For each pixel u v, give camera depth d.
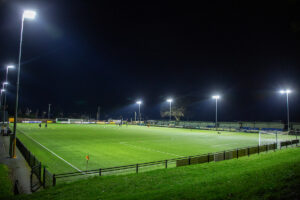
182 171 14.66
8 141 32.19
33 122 95.19
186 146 33.06
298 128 60.56
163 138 44.19
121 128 76.19
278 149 28.34
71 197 10.16
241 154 22.58
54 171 17.83
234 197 7.71
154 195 8.79
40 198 10.42
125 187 11.29
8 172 15.90
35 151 26.41
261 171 11.38
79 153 25.91
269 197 7.35
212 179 11.12
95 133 52.94
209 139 43.25
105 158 23.38
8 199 10.59
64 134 48.16
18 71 21.45
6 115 40.28
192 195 8.26
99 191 10.85
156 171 15.12
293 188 7.76
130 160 22.59
